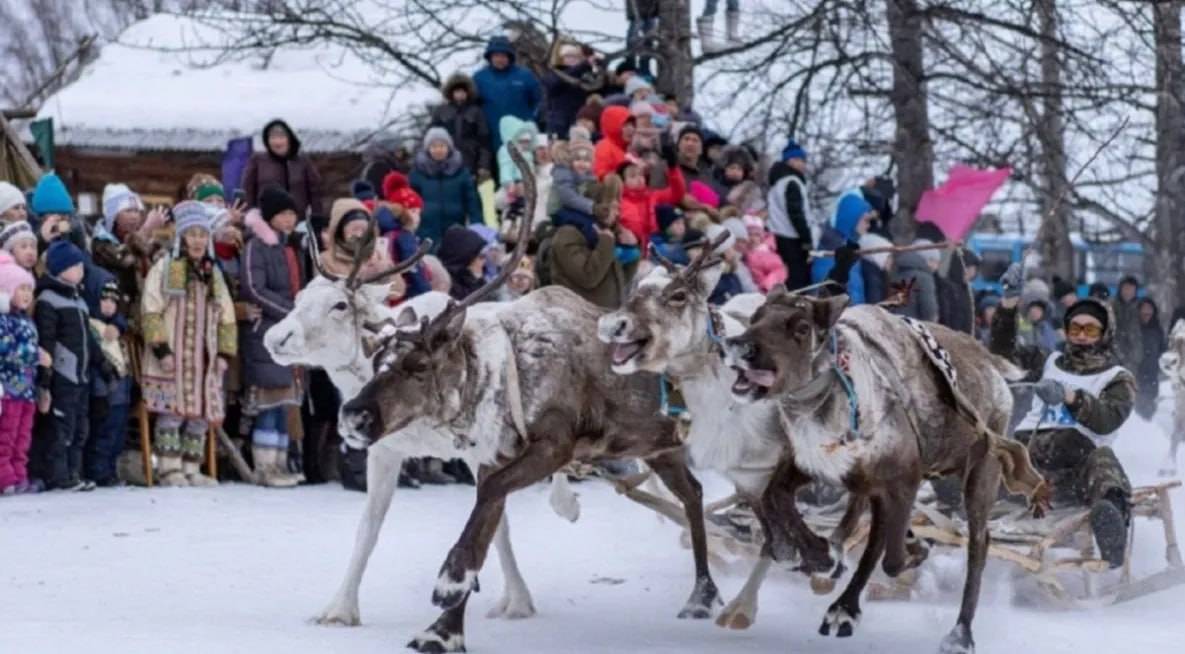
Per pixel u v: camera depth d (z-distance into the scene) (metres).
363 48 31.05
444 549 15.16
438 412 11.39
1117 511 13.30
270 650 10.97
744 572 14.48
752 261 22.00
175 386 18.50
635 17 29.91
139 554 14.62
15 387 17.48
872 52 29.92
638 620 12.53
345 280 12.99
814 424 11.17
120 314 18.56
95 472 18.52
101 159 30.77
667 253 20.03
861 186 27.09
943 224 27.38
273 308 18.36
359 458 18.81
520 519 17.06
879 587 13.49
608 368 12.03
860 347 11.30
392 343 11.36
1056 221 36.75
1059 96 29.81
